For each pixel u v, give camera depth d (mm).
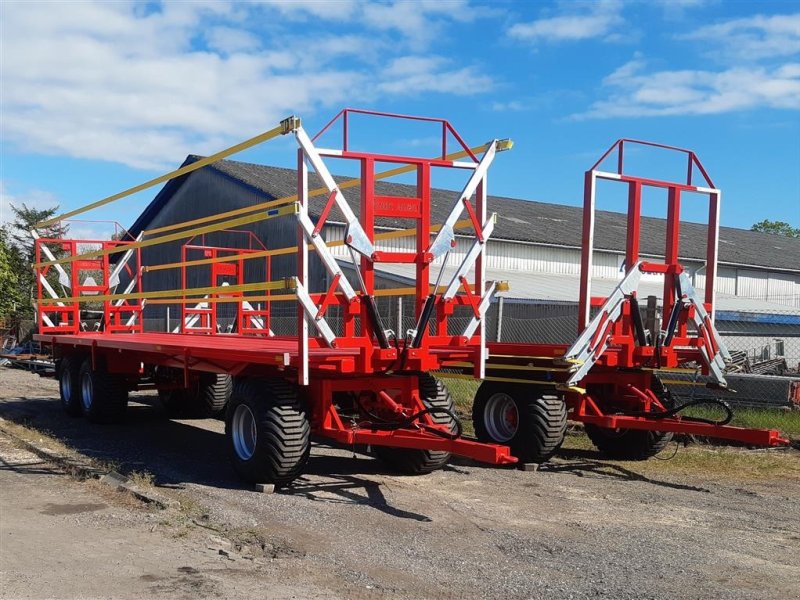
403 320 17953
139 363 11078
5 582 4527
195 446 9547
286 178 28125
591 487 7617
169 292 8836
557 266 29625
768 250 40188
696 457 9234
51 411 12625
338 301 6633
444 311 7090
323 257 6477
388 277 19125
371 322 6719
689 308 8602
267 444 6926
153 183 8859
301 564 5004
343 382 7176
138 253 13633
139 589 4430
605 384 9125
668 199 8664
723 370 8977
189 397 11977
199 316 16281
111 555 5043
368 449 8602
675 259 8656
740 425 10406
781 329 27219
